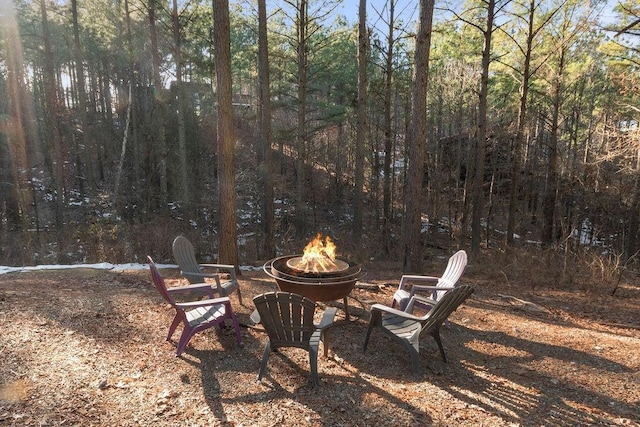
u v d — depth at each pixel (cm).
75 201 1841
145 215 1525
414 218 769
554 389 321
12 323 407
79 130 1916
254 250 1229
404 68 1549
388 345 408
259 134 1600
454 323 483
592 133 1383
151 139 1797
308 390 309
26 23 1574
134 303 503
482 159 1105
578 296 649
